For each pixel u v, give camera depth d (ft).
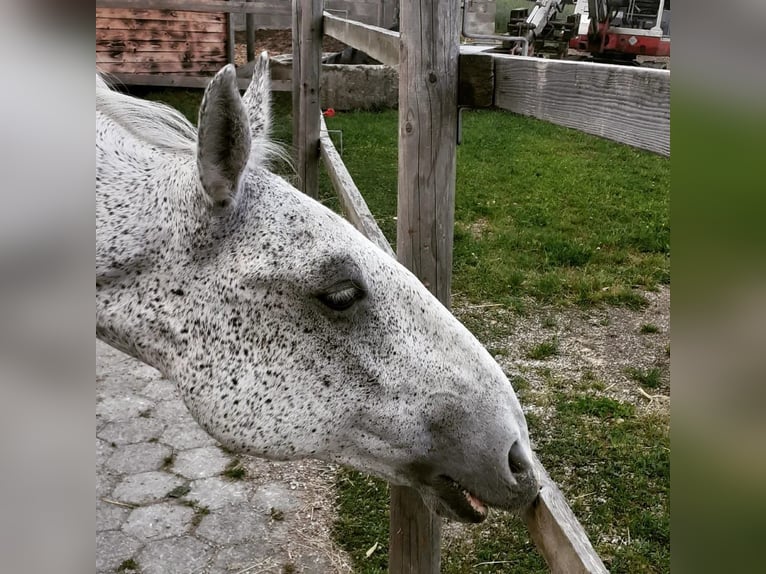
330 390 5.29
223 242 5.16
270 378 5.22
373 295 5.27
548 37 35.73
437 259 6.70
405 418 5.45
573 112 4.83
